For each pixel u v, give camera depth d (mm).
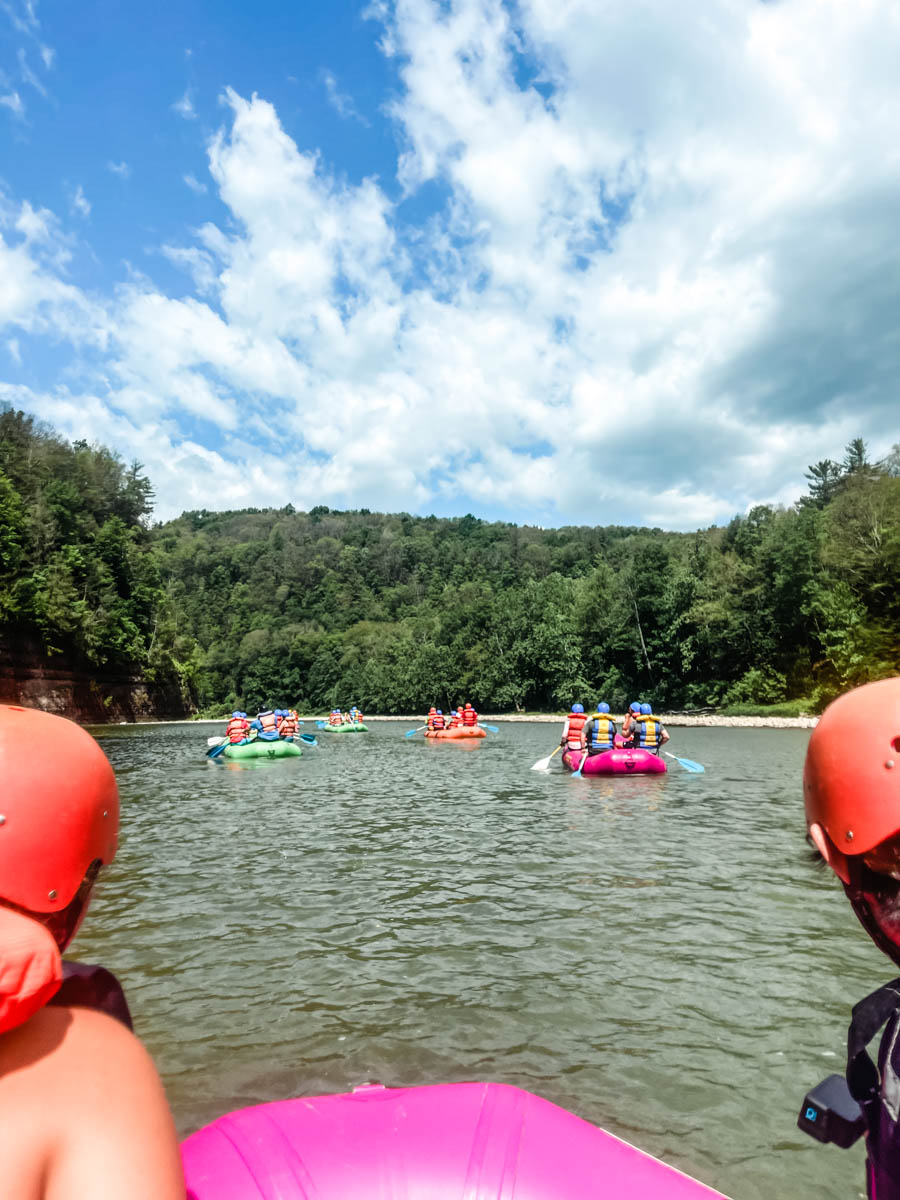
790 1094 3533
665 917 6109
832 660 44062
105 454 69875
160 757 24609
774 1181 2908
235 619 137500
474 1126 1724
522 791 14297
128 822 11039
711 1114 3369
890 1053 1122
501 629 71250
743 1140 3174
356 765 20859
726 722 43531
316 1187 1523
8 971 761
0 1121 738
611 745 17562
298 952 5453
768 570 51219
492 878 7434
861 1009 1188
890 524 44469
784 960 5168
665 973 4965
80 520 62000
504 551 160625
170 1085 3670
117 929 6000
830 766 1053
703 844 8945
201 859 8453
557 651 65688
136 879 7566
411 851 8766
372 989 4781
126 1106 795
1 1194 708
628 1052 3934
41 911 880
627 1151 1737
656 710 56656
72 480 65125
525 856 8398
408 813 11695
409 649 88062
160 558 139250
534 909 6383
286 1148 1634
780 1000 4539
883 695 1035
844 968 5020
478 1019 4340
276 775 18172
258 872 7816
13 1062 787
